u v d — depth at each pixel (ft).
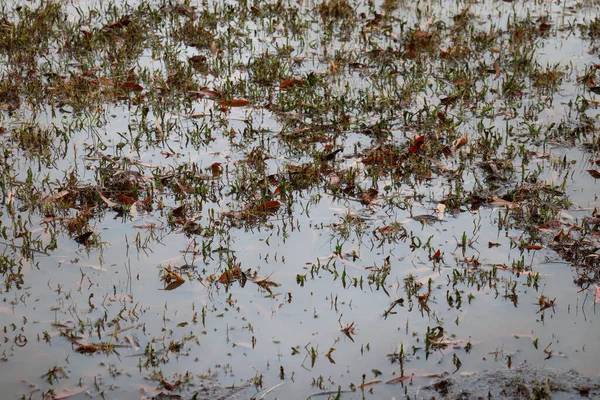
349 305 13.04
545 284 13.71
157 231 15.07
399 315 12.83
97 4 28.30
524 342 12.23
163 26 26.53
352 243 14.88
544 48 26.11
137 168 17.44
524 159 18.30
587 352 12.03
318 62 24.29
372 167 17.58
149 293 13.15
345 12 28.30
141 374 11.28
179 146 18.60
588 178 17.61
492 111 20.97
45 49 23.91
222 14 28.35
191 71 22.85
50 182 16.53
